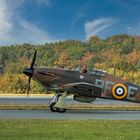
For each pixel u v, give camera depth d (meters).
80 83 49.84
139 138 25.91
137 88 53.12
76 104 67.19
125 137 26.27
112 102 85.19
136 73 184.38
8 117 39.97
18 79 156.50
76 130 29.62
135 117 43.22
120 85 52.41
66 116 43.00
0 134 26.64
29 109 51.66
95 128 31.34
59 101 48.47
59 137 25.77
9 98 99.00
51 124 33.53
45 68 51.91
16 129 29.55
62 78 51.09
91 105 62.97
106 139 25.20
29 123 33.91
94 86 50.31
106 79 52.03
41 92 148.12
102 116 43.97
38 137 25.62
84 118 40.78
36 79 51.69
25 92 154.12
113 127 32.38
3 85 157.50
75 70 51.72
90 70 52.03
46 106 56.16
